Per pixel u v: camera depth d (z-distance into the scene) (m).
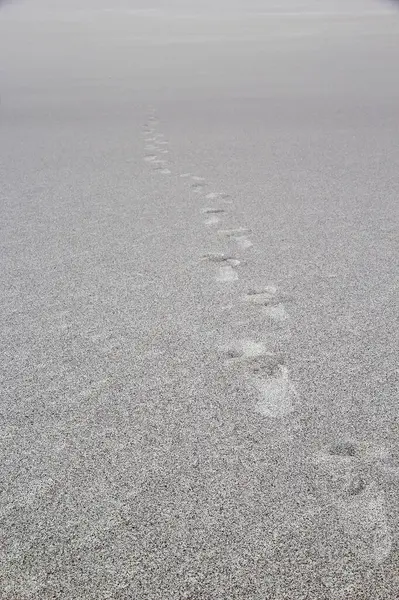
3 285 2.46
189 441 1.51
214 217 3.22
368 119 5.98
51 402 1.68
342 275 2.42
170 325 2.07
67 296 2.33
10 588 1.14
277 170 4.19
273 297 2.25
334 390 1.68
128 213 3.35
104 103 7.61
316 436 1.50
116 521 1.28
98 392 1.72
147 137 5.59
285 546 1.21
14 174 4.41
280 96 7.56
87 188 3.93
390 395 1.65
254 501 1.32
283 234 2.91
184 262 2.62
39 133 6.00
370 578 1.14
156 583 1.14
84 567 1.18
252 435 1.52
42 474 1.42
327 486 1.35
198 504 1.31
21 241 2.97
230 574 1.16
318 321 2.06
